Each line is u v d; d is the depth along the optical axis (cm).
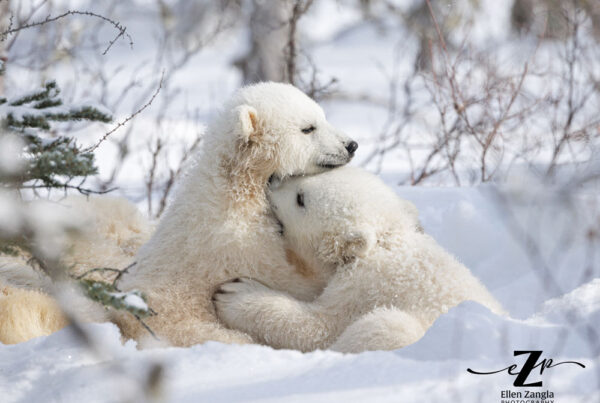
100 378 734
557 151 1700
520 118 1934
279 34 2677
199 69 4200
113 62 4209
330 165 1184
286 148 1148
